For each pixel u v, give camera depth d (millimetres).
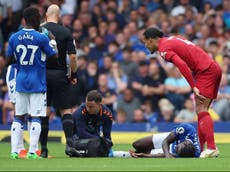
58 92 35375
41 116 34156
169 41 35438
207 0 69312
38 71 34000
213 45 62250
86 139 35094
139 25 66500
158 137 35844
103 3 70312
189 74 34625
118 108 58125
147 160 32375
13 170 27469
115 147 46375
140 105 58344
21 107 34219
